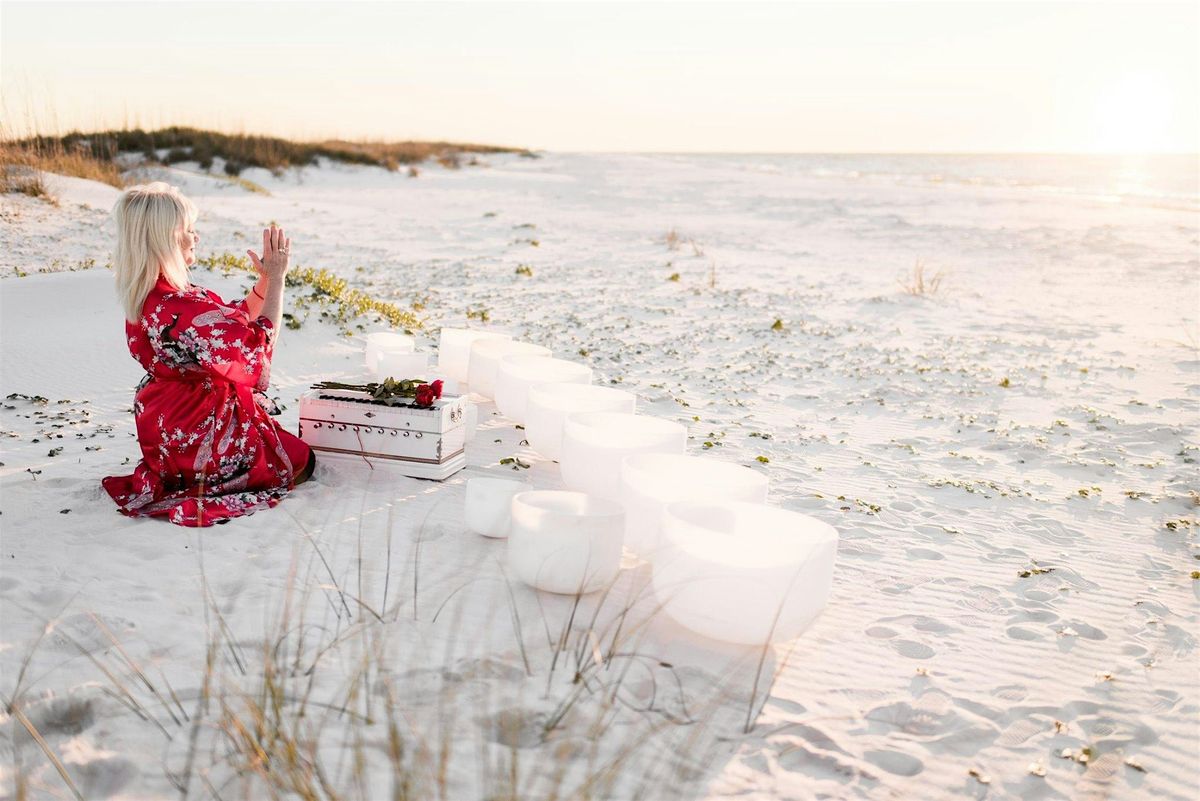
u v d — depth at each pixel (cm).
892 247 2098
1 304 871
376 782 244
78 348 774
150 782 242
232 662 303
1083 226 2502
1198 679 344
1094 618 396
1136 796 272
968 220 2675
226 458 442
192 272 978
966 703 320
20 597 340
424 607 351
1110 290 1534
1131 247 2073
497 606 356
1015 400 834
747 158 11581
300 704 279
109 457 521
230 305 455
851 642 361
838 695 320
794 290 1491
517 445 593
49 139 2064
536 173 4988
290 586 359
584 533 353
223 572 372
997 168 7750
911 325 1220
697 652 338
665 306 1296
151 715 272
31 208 1579
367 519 441
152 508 428
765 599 322
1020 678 340
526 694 294
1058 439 709
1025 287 1556
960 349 1068
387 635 326
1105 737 303
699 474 435
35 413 611
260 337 436
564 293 1384
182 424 434
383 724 272
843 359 996
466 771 252
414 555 401
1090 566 457
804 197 3509
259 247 1630
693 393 816
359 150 4528
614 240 2144
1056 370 961
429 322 1086
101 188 1909
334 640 316
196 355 417
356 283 1391
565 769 256
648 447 446
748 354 997
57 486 466
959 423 747
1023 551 473
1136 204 3316
